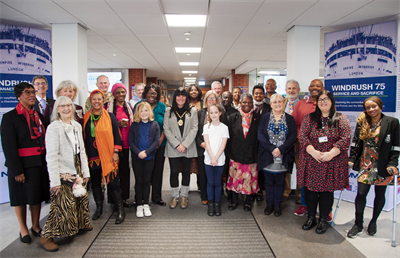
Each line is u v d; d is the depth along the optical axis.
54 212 2.21
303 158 2.57
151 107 3.22
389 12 3.71
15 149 2.19
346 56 3.81
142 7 3.57
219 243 2.37
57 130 2.21
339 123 2.41
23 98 2.27
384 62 3.48
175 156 3.07
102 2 3.38
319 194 2.62
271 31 4.82
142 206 3.00
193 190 3.99
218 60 8.20
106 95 3.02
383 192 2.47
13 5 3.45
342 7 3.54
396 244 2.37
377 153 2.41
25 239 2.36
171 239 2.44
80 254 2.18
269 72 9.17
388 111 3.47
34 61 3.97
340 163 2.42
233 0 3.38
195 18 4.15
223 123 3.09
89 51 6.68
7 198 3.55
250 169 3.04
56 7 3.53
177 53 7.00
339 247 2.31
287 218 2.93
